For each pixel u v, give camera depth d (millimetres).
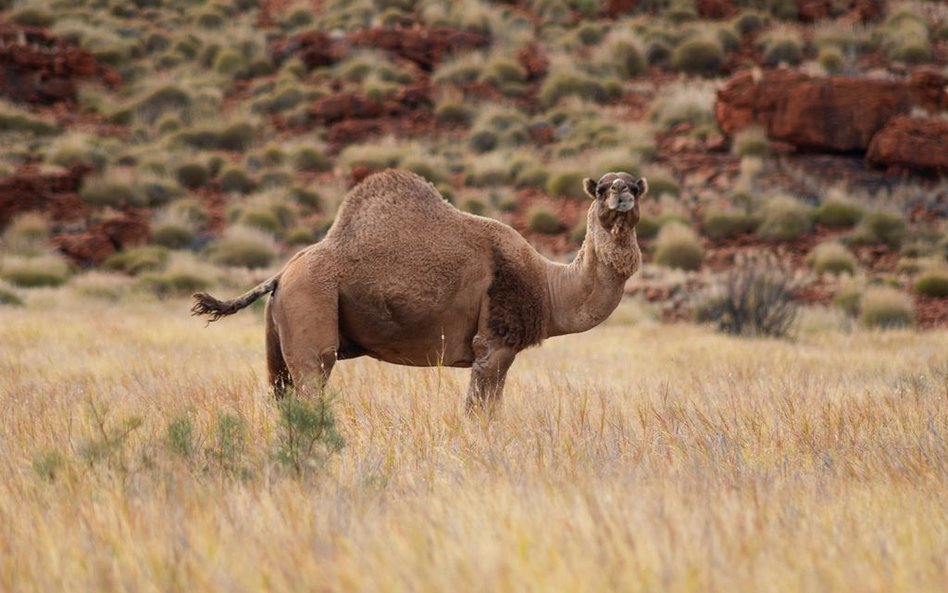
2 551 17734
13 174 151500
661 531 17594
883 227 135250
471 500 20078
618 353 67812
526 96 188125
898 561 16875
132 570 16828
